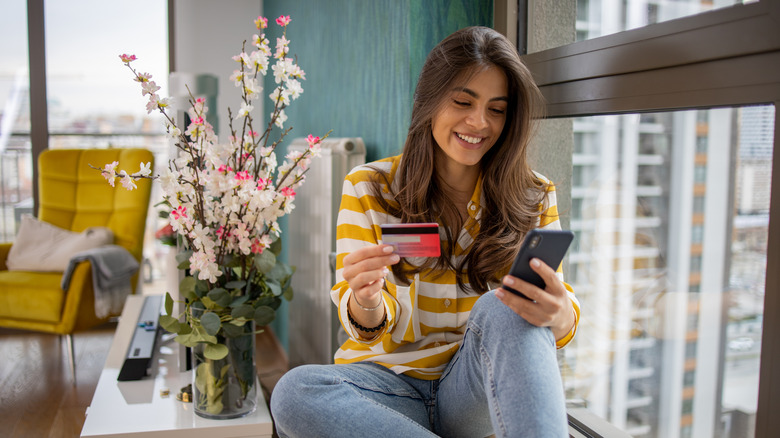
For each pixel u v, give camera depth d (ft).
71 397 8.84
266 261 5.37
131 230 11.71
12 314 9.95
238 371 5.47
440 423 4.16
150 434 5.19
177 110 6.49
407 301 4.20
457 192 4.54
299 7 11.34
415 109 4.36
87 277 9.93
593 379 5.50
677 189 4.54
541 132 5.35
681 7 4.05
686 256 4.55
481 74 4.06
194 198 5.31
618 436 5.09
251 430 5.38
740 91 3.42
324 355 7.32
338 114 8.65
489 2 5.96
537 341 3.32
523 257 3.34
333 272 6.92
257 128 15.03
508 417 3.15
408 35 5.80
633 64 4.11
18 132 14.64
